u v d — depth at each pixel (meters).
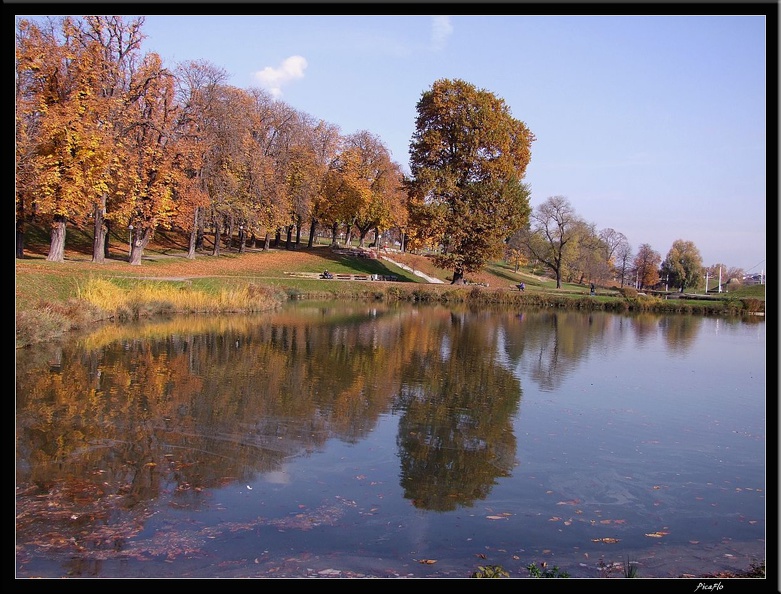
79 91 31.31
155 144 38.38
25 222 44.97
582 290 71.88
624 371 21.48
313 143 62.66
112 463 10.50
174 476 10.02
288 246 64.88
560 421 14.47
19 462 10.44
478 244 51.34
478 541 8.09
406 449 11.95
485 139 50.69
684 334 34.34
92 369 17.86
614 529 8.66
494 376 19.48
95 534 7.86
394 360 21.64
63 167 31.00
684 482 10.68
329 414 14.19
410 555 7.60
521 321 38.66
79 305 26.11
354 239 101.94
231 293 35.38
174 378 17.12
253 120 52.53
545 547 7.98
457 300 51.09
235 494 9.41
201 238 57.94
